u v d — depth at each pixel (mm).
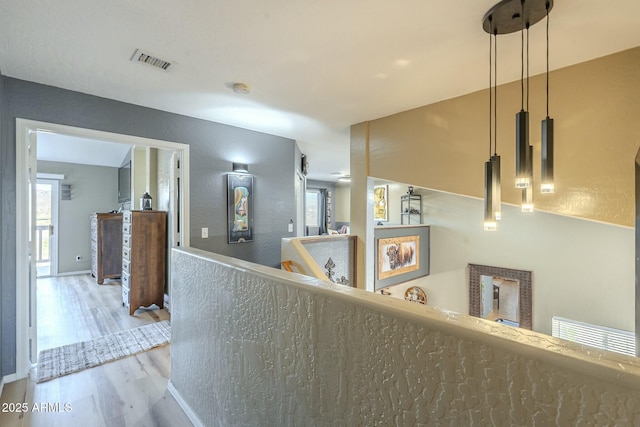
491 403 599
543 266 4984
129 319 3518
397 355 752
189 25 1675
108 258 5191
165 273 3982
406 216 6598
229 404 1477
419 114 2977
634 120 1918
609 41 1834
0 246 2170
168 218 3918
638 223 1495
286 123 3527
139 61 2074
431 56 2021
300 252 2756
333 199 10203
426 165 2924
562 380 517
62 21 1621
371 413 818
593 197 2053
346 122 3473
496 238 5449
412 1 1481
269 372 1204
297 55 2008
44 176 5719
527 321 5086
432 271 6109
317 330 974
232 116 3264
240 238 3664
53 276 5730
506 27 1690
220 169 3514
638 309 1473
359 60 2064
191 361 1867
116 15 1576
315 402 991
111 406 1974
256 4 1497
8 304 2238
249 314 1316
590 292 4582
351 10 1546
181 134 3203
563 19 1614
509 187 2430
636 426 454
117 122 2779
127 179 5766
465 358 631
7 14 1550
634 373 460
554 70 2203
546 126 1534
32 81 2357
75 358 2564
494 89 2504
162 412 1922
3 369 2193
